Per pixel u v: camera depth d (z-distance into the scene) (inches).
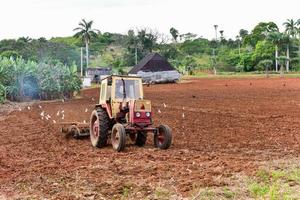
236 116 860.0
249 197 313.0
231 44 6097.4
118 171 398.6
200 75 4045.3
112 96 530.0
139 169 405.1
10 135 645.9
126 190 335.9
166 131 509.0
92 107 1128.8
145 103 519.8
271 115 859.4
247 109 994.7
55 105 1216.2
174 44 6018.7
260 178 359.3
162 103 1233.4
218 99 1327.5
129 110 517.3
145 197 319.9
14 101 1381.6
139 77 548.1
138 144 548.7
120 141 497.7
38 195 330.3
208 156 465.1
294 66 4306.1
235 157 458.0
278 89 1782.7
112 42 6259.8
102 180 367.6
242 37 5999.0
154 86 2381.9
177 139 590.9
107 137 534.6
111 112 530.3
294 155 462.0
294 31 4392.2
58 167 420.2
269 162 422.0
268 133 629.9
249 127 698.8
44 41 4416.8
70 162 444.8
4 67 1374.3
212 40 6264.8
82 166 421.7
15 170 413.4
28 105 1232.8
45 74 1454.2
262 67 4330.7
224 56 4972.9
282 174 363.6
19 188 350.3
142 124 516.4
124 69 4367.6
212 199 309.3
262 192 318.3
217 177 367.9
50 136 629.3
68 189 343.3
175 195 322.3
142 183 355.9
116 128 507.2
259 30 5098.4
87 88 2461.9
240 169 393.4
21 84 1393.9
